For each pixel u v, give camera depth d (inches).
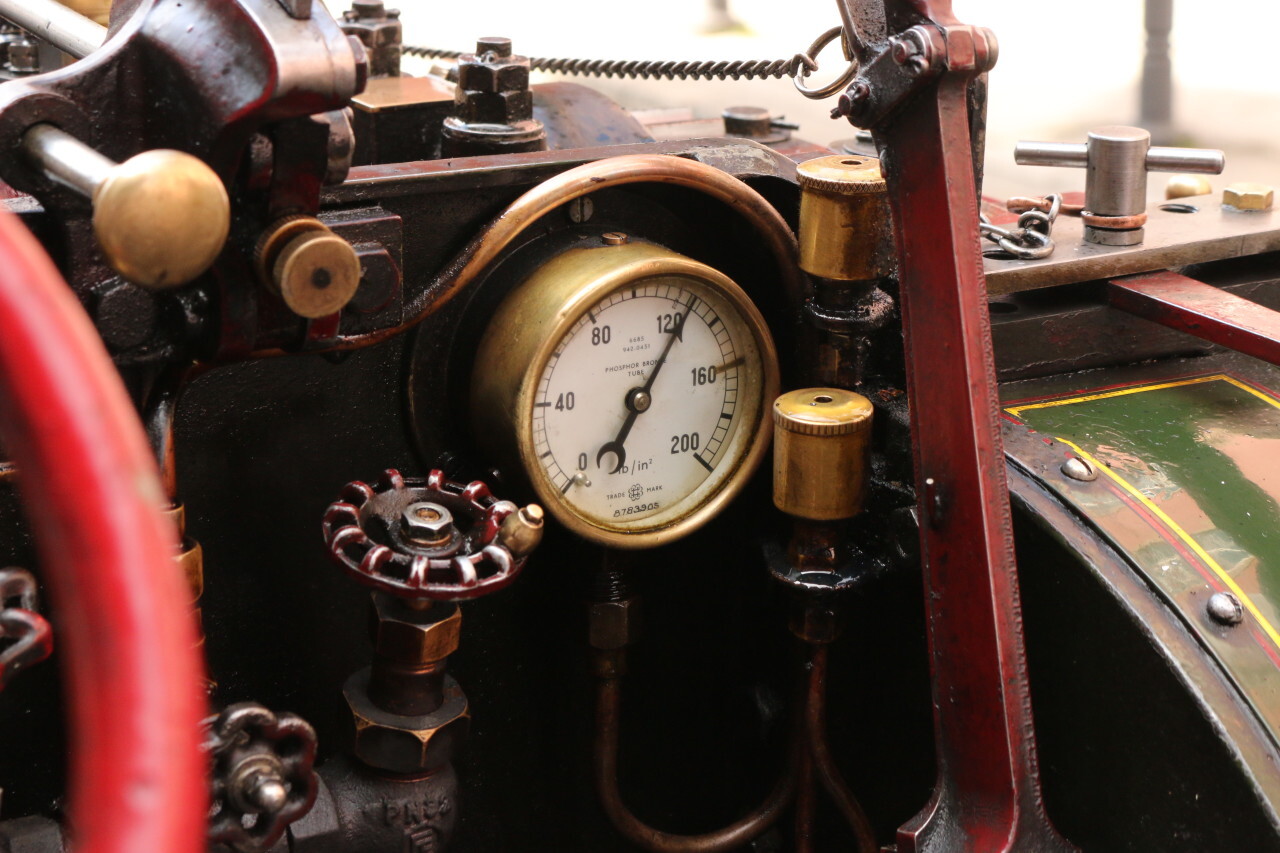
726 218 47.4
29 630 28.1
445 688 39.9
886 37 35.7
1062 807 40.6
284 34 27.6
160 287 22.9
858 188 40.9
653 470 44.0
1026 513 39.5
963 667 36.2
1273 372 47.4
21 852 34.4
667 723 53.3
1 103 28.7
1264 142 163.6
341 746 39.6
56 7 41.2
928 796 45.9
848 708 49.9
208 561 41.7
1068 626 39.0
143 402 34.4
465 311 43.2
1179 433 42.7
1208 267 51.8
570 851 52.9
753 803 54.6
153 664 11.1
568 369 41.1
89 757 10.9
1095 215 46.8
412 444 44.3
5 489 36.7
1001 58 201.8
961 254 34.9
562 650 49.6
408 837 38.9
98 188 21.9
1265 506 39.8
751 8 244.5
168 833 10.6
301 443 42.3
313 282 30.2
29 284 11.3
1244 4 212.4
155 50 29.8
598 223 44.9
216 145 28.9
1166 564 37.4
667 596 51.1
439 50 64.3
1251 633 36.2
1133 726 37.2
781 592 50.5
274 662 43.9
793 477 42.9
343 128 30.6
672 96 189.9
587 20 231.0
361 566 35.5
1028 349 45.6
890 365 46.7
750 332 43.9
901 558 44.6
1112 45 204.8
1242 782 33.8
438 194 41.1
